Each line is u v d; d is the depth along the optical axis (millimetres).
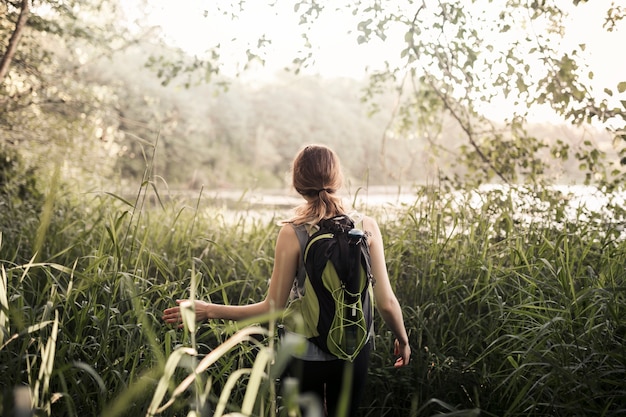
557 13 5754
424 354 3330
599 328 2969
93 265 2816
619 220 4699
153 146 3355
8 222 5051
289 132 40719
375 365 3350
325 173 2506
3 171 6855
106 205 5566
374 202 6465
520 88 5898
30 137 7871
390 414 3207
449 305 3762
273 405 1786
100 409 2340
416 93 7234
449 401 3115
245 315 2512
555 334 2891
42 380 2188
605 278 3385
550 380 2740
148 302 2938
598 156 5676
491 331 3297
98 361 2725
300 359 2344
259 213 6188
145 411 2252
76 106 9070
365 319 2400
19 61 7660
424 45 6180
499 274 3877
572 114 5598
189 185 7137
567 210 5051
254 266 4426
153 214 6008
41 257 4281
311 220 2451
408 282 4055
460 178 6352
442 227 4637
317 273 2336
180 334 3033
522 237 4285
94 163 8961
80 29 8648
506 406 2891
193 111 32688
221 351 1673
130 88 25578
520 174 6301
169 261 4473
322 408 2410
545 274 3766
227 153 35531
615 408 2768
